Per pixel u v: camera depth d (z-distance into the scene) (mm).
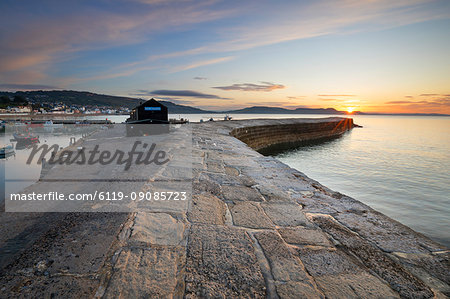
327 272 1961
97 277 1676
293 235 2557
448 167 24547
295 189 4258
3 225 2340
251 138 30406
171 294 1593
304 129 49156
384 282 1876
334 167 24406
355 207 3453
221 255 2086
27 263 1767
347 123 85250
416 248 2391
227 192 3895
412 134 69188
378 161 28000
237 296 1630
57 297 1479
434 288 1832
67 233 2219
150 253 2008
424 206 13641
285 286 1761
